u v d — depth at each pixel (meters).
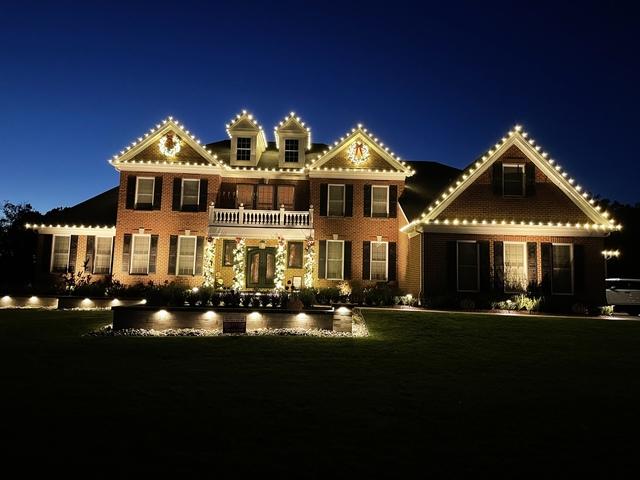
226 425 6.53
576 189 22.83
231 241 26.88
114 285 23.59
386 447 5.92
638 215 43.00
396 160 26.81
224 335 13.87
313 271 26.17
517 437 6.36
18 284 25.06
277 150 30.72
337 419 6.88
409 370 10.09
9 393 7.80
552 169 23.05
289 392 8.20
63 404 7.27
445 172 32.06
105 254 26.55
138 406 7.27
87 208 28.42
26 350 11.47
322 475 5.11
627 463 5.62
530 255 22.22
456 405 7.70
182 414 6.94
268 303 15.51
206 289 16.42
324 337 13.69
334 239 26.34
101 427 6.34
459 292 21.95
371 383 8.95
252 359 10.77
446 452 5.82
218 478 4.98
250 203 27.52
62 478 4.89
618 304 24.27
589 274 22.19
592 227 22.20
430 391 8.49
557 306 20.19
